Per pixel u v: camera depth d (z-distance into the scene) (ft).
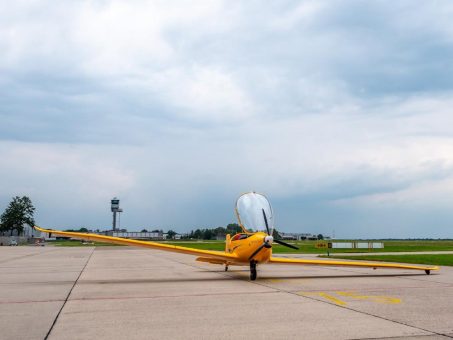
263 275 45.70
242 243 40.14
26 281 39.09
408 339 16.57
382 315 21.38
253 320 20.21
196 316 21.27
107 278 41.98
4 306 24.67
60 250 141.38
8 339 16.74
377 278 41.42
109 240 37.45
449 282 37.40
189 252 39.47
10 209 424.05
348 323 19.49
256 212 42.09
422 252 108.47
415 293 29.78
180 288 33.17
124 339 16.63
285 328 18.48
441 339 16.56
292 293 29.89
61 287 34.09
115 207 458.91
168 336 17.10
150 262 71.67
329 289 32.24
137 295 29.09
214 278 41.91
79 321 20.17
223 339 16.60
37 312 22.63
